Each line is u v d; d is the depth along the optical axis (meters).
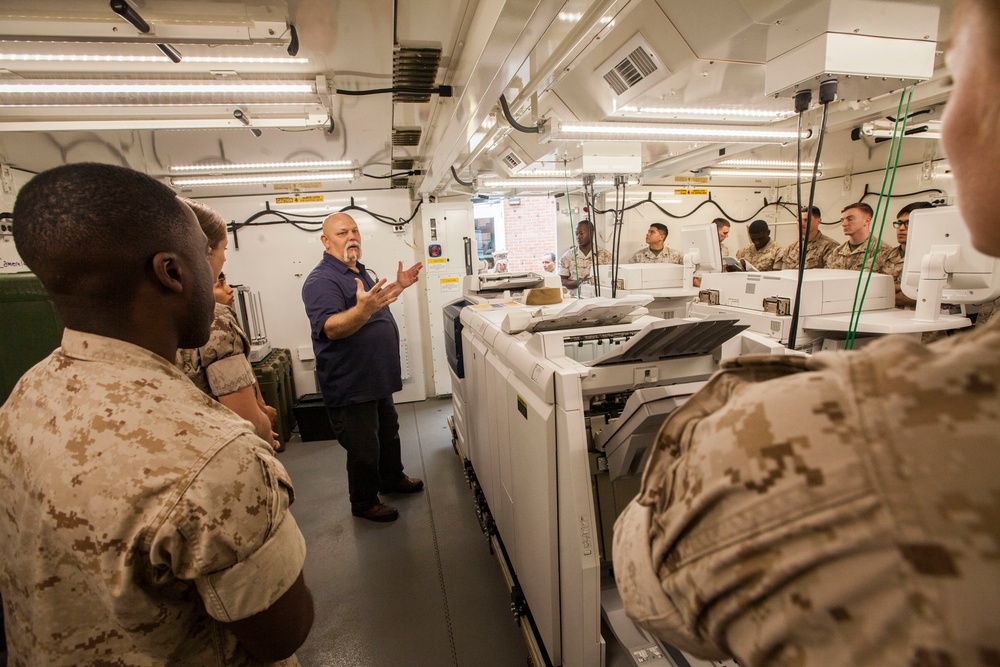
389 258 4.08
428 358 4.43
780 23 1.22
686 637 0.36
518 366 1.39
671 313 3.77
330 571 2.07
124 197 0.54
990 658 0.20
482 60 1.18
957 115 0.27
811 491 0.25
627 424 1.16
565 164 2.67
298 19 1.28
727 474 0.29
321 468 3.09
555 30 1.19
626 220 5.18
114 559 0.48
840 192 5.10
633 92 1.63
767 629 0.27
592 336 1.54
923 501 0.22
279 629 0.60
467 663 1.59
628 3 1.06
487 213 6.82
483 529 2.23
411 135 2.56
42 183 0.52
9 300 1.39
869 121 2.36
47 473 0.50
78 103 1.58
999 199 0.26
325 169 3.21
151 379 0.55
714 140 2.25
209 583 0.52
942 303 2.29
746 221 5.66
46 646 0.52
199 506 0.50
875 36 1.17
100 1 1.06
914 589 0.22
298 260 3.91
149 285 0.58
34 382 0.57
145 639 0.52
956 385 0.23
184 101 1.65
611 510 1.43
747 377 0.38
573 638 1.19
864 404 0.26
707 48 1.32
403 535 2.31
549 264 4.80
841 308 2.26
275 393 3.38
